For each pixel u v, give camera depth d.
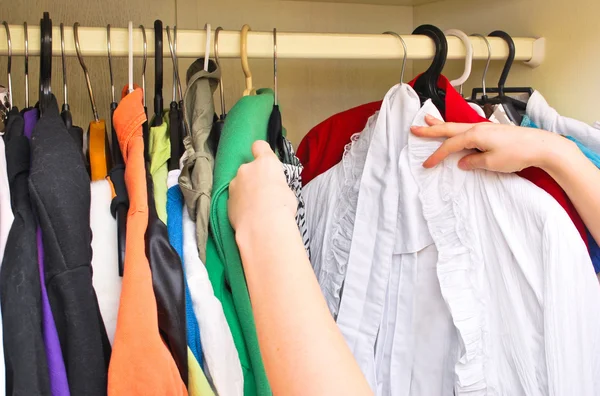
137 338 0.39
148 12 0.78
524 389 0.55
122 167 0.47
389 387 0.62
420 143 0.57
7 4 0.72
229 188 0.45
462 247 0.56
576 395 0.52
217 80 0.57
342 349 0.33
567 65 0.70
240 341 0.47
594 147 0.63
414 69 0.95
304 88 0.89
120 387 0.38
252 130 0.50
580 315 0.51
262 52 0.57
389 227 0.59
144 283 0.40
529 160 0.52
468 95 0.87
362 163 0.63
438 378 0.60
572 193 0.52
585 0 0.67
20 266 0.38
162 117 0.54
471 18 0.83
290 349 0.33
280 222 0.38
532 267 0.53
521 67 0.78
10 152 0.43
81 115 0.76
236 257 0.45
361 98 0.93
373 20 0.91
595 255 0.58
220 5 0.82
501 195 0.55
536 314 0.54
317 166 0.71
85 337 0.39
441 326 0.59
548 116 0.67
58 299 0.39
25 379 0.37
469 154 0.56
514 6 0.77
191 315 0.44
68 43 0.52
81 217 0.41
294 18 0.86
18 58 0.73
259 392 0.45
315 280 0.36
